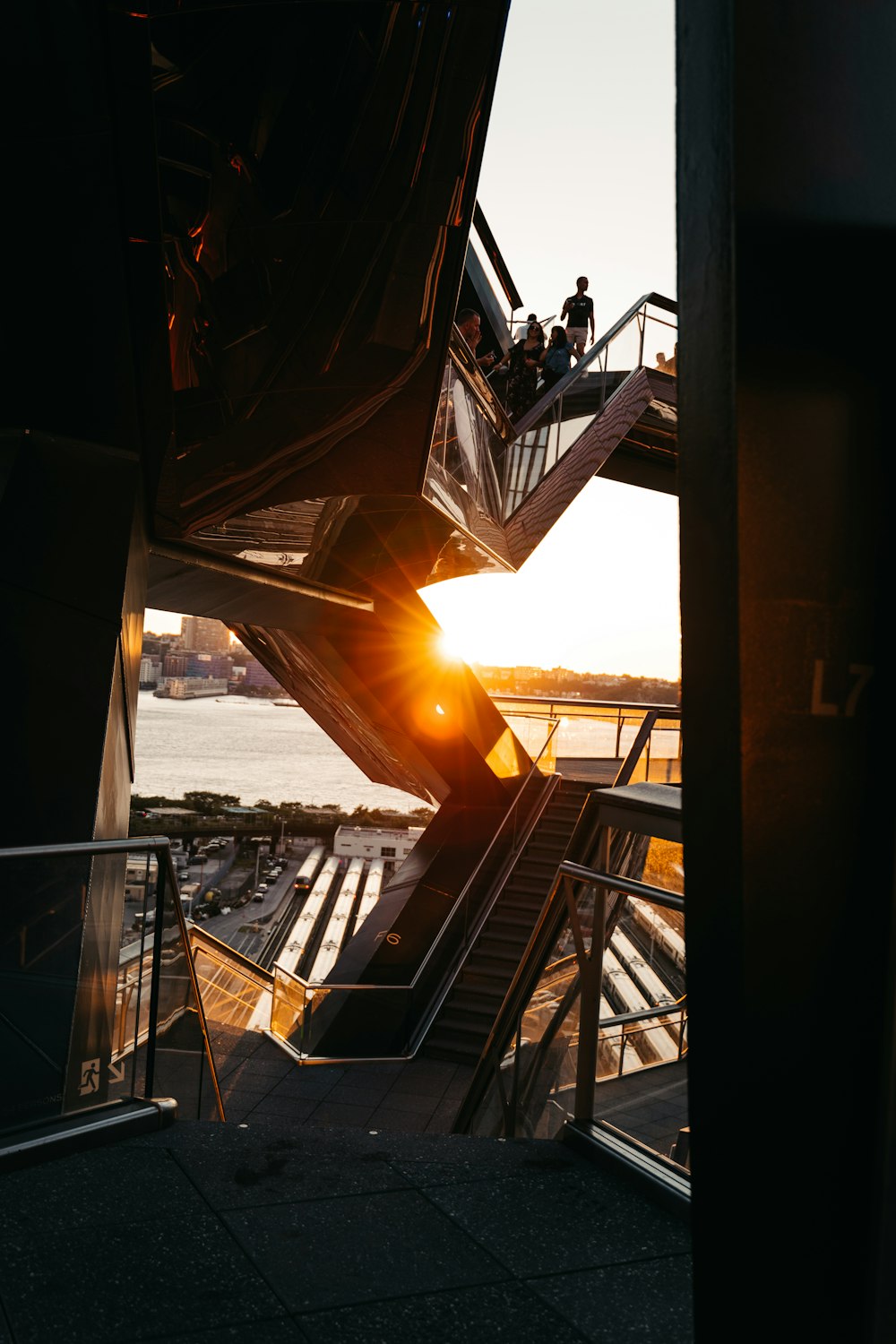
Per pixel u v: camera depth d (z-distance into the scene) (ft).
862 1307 4.50
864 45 4.32
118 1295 8.21
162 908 13.50
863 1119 4.44
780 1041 4.20
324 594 42.80
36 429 20.03
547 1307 8.36
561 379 52.49
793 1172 4.32
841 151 4.22
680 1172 10.44
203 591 36.68
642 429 66.64
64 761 18.56
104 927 13.16
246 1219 9.63
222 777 282.77
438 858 52.01
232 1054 42.14
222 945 38.60
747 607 3.97
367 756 69.05
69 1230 9.26
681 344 4.19
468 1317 8.16
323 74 17.39
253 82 17.07
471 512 40.52
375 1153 11.40
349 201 19.76
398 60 17.87
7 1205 9.70
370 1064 41.70
